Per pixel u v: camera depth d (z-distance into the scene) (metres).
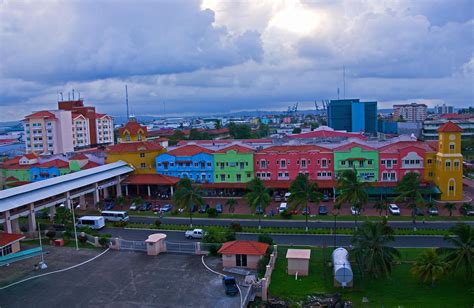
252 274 69.06
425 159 118.88
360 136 166.62
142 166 138.50
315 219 100.81
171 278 69.25
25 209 94.31
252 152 127.69
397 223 95.69
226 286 63.94
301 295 63.69
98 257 79.88
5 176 147.12
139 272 72.12
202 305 59.91
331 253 78.25
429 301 61.06
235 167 128.88
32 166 143.50
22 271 74.06
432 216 100.06
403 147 123.19
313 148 128.50
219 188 128.38
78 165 139.75
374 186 118.12
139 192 134.75
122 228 99.56
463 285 65.06
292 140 156.00
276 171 127.38
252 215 105.69
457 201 113.12
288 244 84.00
